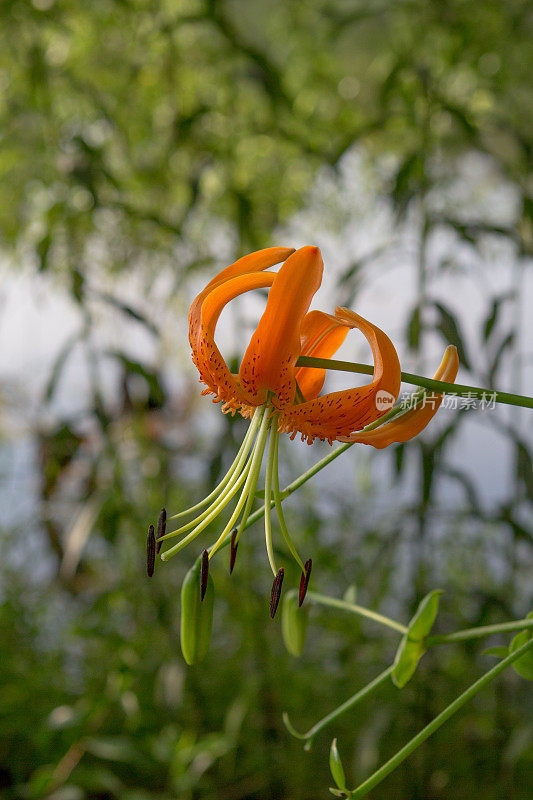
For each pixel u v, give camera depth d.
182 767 0.85
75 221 0.87
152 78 0.98
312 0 1.04
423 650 0.55
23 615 1.11
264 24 1.12
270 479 0.53
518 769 0.89
